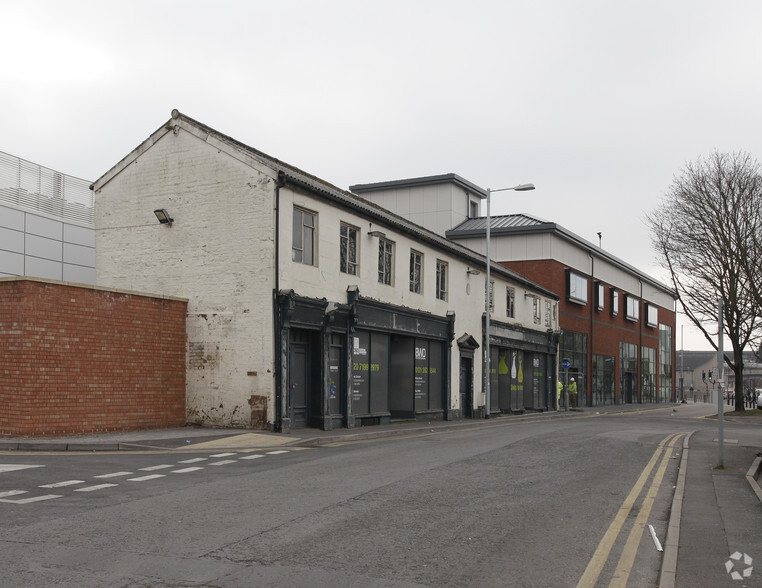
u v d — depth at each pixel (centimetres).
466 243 4662
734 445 1891
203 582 578
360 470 1221
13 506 867
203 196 2042
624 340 6000
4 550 664
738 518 885
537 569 650
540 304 4247
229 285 1981
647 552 730
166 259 2077
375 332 2420
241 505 891
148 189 2125
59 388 1656
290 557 658
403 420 2644
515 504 954
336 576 605
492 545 730
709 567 659
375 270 2423
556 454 1539
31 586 561
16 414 1592
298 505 896
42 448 1456
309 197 2083
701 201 3412
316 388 2100
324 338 2106
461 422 2722
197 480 1091
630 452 1655
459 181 4728
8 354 1605
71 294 1697
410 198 4762
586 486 1130
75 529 750
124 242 2139
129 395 1833
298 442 1691
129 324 1845
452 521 835
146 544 692
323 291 2128
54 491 973
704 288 3581
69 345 1684
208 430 1886
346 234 2288
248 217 1972
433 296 2842
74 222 3059
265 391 1914
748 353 11869
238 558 649
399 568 637
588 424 2702
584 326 5062
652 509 956
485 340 3347
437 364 2891
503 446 1661
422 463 1327
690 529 820
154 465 1259
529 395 4019
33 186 2900
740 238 3278
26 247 2817
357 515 848
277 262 1942
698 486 1152
